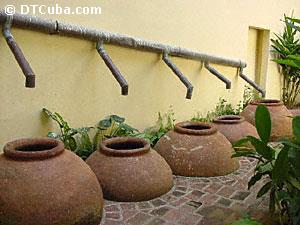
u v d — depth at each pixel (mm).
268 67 5395
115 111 3352
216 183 2803
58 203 1925
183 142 2998
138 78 3496
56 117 2885
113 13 3158
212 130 3068
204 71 4285
